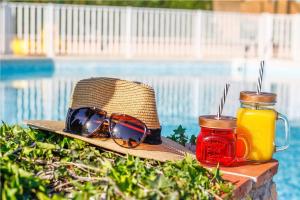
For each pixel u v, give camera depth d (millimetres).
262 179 3068
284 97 12789
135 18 18406
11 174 2318
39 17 17047
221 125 3002
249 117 3213
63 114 9664
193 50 19422
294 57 18984
